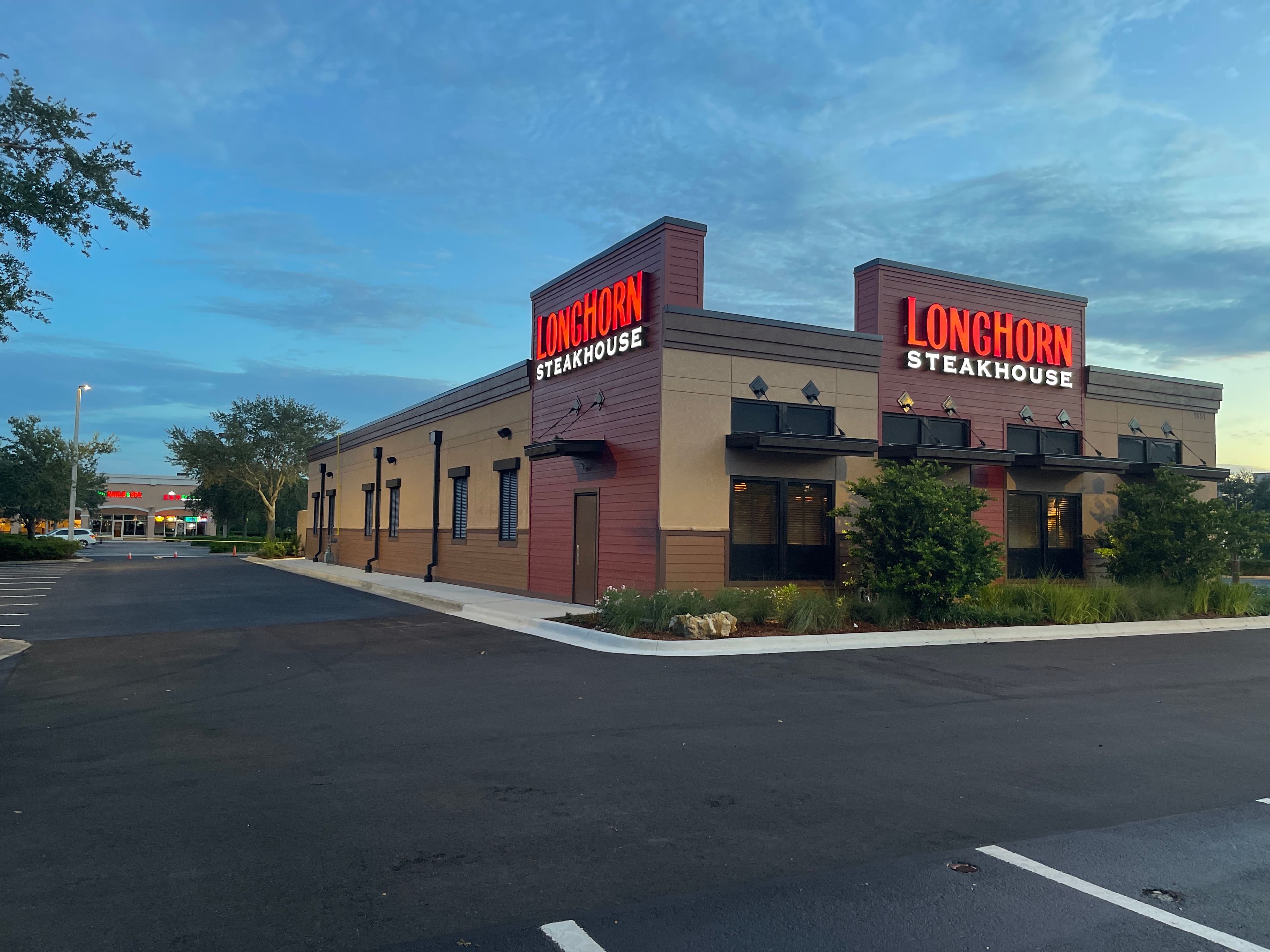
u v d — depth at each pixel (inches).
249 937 156.6
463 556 961.5
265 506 2655.0
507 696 371.2
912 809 232.4
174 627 607.2
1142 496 775.7
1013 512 808.3
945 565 590.9
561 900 174.1
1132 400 880.9
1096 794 248.2
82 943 153.6
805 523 677.3
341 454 1487.5
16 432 1982.0
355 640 539.2
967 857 199.6
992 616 610.2
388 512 1232.8
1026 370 806.5
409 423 1149.7
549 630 570.3
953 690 398.3
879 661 473.7
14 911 166.2
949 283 780.6
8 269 456.1
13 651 493.0
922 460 693.3
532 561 794.2
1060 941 159.3
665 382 624.1
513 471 856.3
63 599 824.3
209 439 2305.6
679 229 644.1
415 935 158.2
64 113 450.9
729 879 185.2
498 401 889.5
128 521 3572.8
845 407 698.8
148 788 243.6
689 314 634.8
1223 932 164.4
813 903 173.8
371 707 349.7
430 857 195.5
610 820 220.4
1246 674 452.4
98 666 448.5
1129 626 631.8
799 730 319.0
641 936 159.0
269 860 192.4
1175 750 297.9
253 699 366.0
